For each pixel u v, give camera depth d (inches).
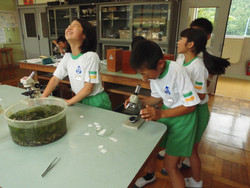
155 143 33.1
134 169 26.8
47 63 109.0
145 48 33.4
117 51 89.3
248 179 64.1
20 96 54.6
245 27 192.2
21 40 255.4
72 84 53.6
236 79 193.2
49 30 216.4
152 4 161.0
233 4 190.2
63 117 34.1
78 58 49.1
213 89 150.3
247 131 95.2
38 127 30.5
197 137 51.8
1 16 228.1
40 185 23.9
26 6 234.8
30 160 28.4
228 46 187.5
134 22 170.4
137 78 81.4
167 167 48.7
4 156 29.2
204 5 142.1
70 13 195.5
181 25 155.3
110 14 184.4
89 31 47.7
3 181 24.5
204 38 46.1
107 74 88.2
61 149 31.0
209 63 48.6
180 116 43.3
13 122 30.1
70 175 25.5
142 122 39.6
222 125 100.7
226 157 75.0
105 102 55.4
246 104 131.7
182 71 38.1
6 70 221.5
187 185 54.9
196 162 54.0
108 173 26.0
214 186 60.9
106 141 33.3
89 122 40.1
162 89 41.6
